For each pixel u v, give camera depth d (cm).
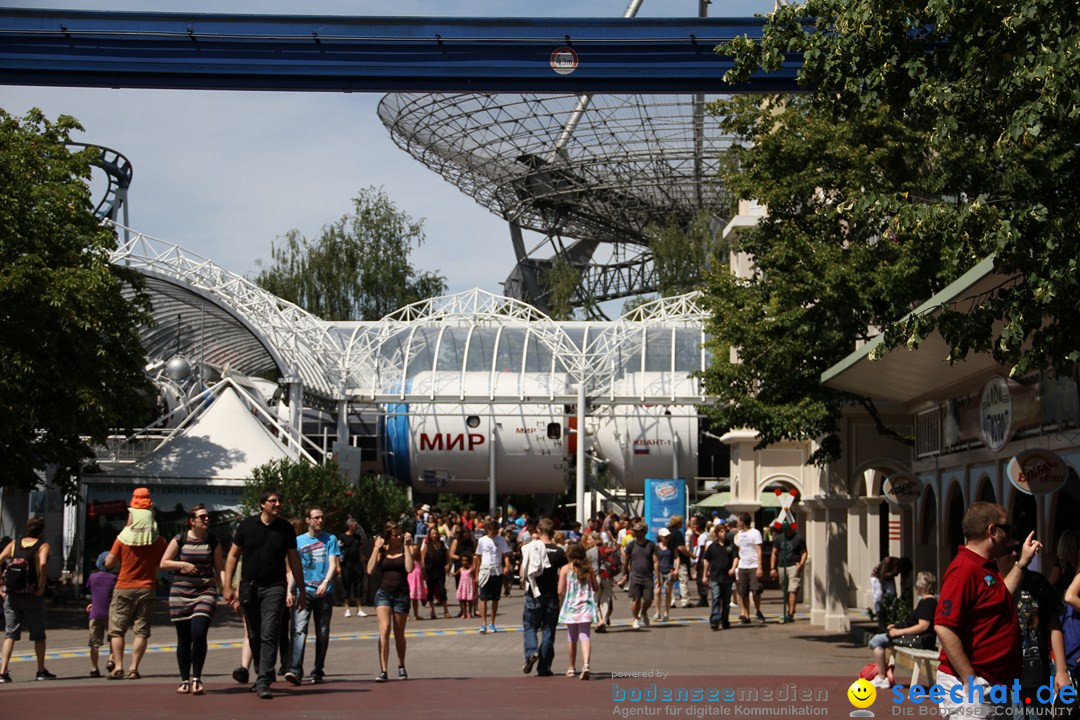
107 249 3312
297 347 4806
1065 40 1243
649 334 5650
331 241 8531
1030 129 1233
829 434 2595
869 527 3200
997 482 1819
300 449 4191
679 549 3238
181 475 3656
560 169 7138
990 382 1759
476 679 1683
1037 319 1306
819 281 2302
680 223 8000
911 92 1504
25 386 2930
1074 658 1107
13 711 1287
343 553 3023
